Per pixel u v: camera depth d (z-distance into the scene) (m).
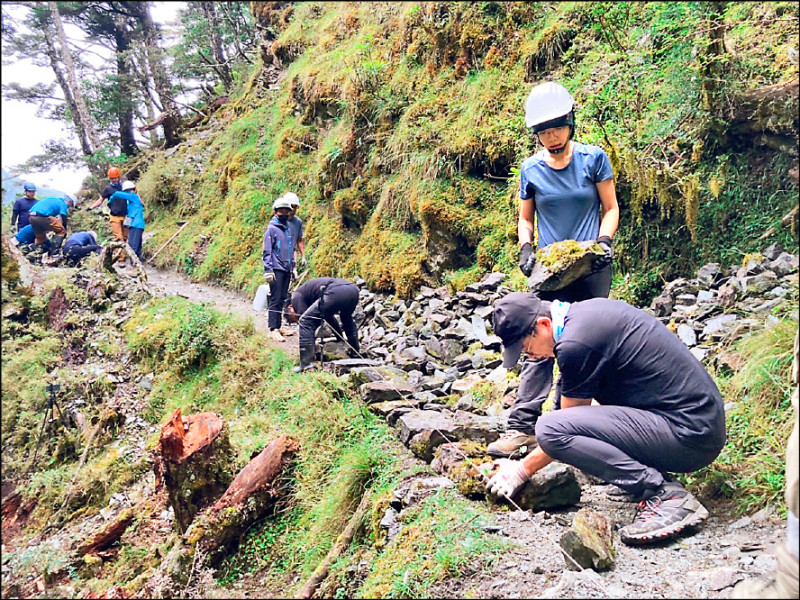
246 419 5.31
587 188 3.58
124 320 7.53
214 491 4.18
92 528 4.88
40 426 6.15
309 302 5.94
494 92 7.21
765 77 5.04
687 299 4.73
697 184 5.01
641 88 5.74
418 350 5.74
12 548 4.98
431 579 2.80
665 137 5.35
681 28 5.66
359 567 3.21
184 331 6.61
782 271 4.41
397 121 8.25
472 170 7.09
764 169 4.86
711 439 2.84
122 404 6.32
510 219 6.48
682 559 2.73
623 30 6.45
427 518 3.18
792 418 3.32
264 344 6.46
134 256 8.47
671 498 2.90
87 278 8.41
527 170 3.73
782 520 2.88
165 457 4.12
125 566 4.26
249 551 3.90
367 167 8.45
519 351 3.17
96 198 15.35
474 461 3.56
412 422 4.05
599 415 2.94
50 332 7.29
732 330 4.07
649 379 2.89
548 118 3.44
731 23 5.43
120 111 17.41
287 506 4.08
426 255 7.14
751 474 3.15
